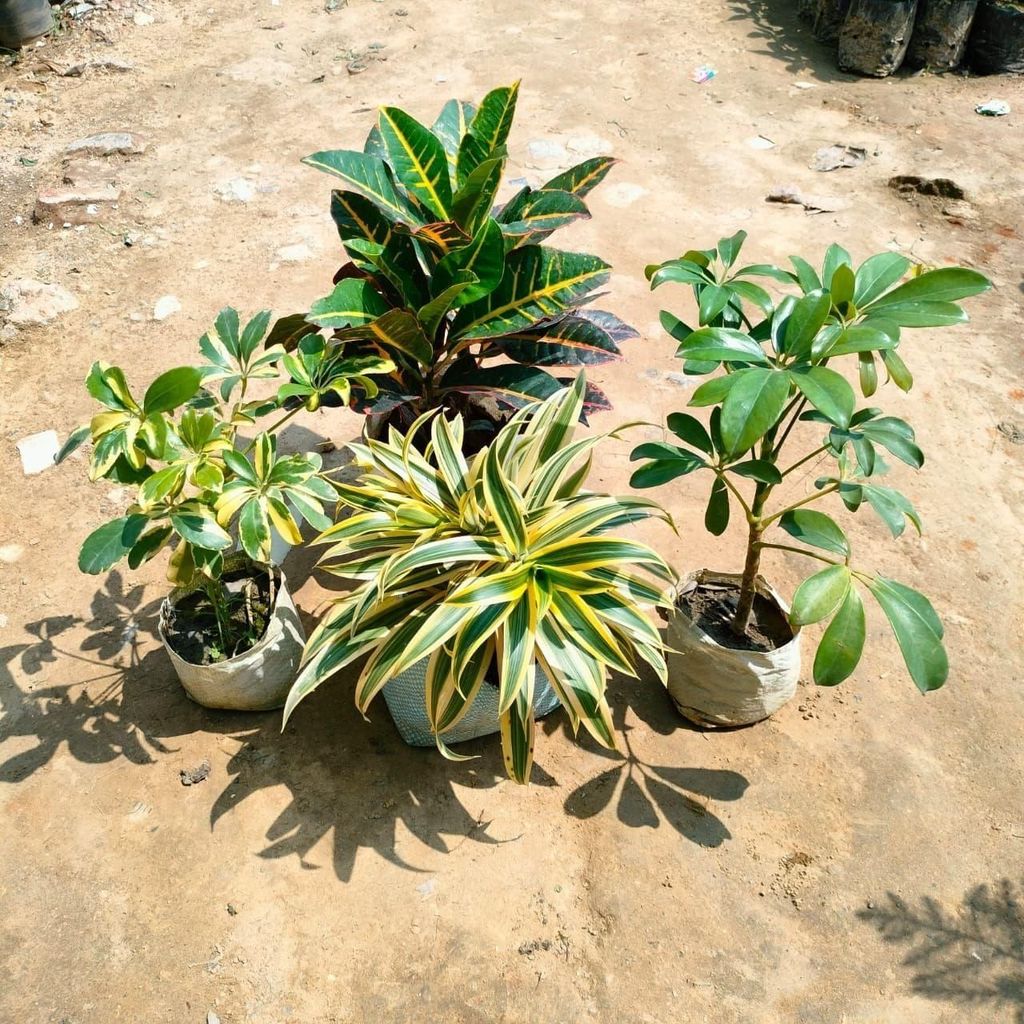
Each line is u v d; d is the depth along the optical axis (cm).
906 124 555
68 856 243
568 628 212
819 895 235
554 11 691
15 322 413
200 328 415
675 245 463
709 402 189
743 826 249
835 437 214
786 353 193
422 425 298
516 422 244
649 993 218
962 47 603
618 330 294
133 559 229
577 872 240
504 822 250
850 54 604
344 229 277
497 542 220
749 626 264
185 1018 215
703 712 263
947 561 319
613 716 275
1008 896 234
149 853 243
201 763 262
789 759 264
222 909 233
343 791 257
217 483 218
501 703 197
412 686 243
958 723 272
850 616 206
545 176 511
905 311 196
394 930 229
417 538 236
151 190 505
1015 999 216
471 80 604
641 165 524
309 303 427
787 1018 214
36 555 321
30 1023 214
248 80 607
